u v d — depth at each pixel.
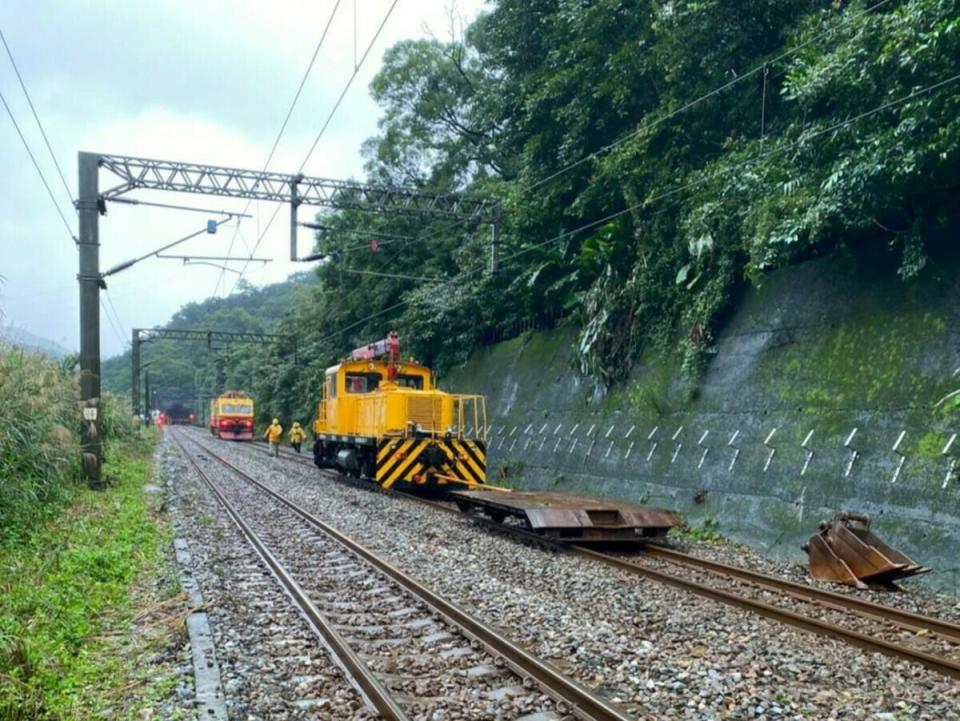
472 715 4.94
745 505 12.66
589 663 6.00
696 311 15.11
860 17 10.76
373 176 34.22
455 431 19.23
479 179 31.95
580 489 17.02
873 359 11.62
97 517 12.71
